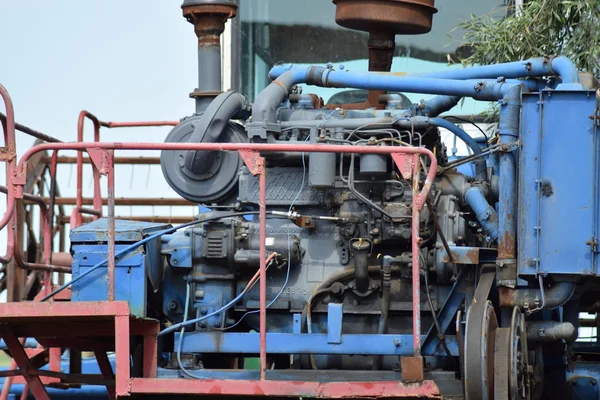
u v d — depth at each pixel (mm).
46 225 12570
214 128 11523
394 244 11047
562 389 11516
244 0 17953
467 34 15555
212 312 11055
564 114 10297
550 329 10555
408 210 10805
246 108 11820
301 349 10742
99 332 10453
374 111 11406
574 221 10211
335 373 10758
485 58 14914
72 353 12812
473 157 11062
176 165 11773
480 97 11133
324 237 11203
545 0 14430
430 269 10836
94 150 10023
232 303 10789
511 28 14711
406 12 12492
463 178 11203
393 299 11055
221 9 12508
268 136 11242
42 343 11297
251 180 11352
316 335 10742
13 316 9617
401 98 12172
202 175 11727
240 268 11078
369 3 12461
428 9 12648
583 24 14156
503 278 10422
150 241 10992
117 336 9648
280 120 11523
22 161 10219
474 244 11617
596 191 10211
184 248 11148
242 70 17922
